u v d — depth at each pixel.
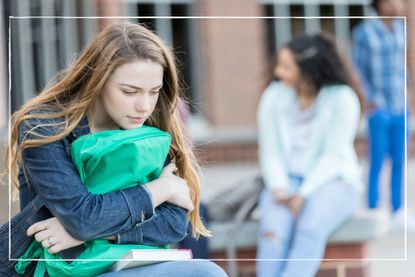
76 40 7.34
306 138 6.88
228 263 6.68
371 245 8.28
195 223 4.05
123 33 3.62
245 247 6.79
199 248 6.10
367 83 9.18
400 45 9.25
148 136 3.63
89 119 3.71
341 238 6.75
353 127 6.91
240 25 14.02
